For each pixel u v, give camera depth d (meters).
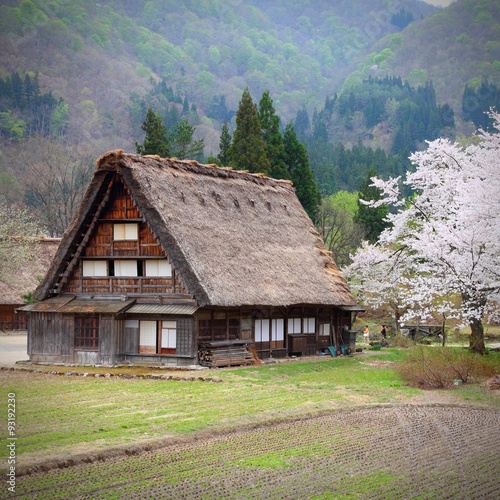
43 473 14.59
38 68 132.25
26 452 15.69
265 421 19.81
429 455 16.67
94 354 33.19
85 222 34.12
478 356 30.48
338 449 17.12
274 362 34.75
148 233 33.34
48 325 34.34
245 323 34.78
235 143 56.16
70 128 118.44
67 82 133.12
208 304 30.45
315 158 121.12
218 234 34.34
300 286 36.31
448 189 37.16
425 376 27.27
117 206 33.97
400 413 21.73
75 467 15.08
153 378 28.73
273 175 57.72
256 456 16.30
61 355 33.94
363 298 46.31
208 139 137.50
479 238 30.50
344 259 63.53
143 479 14.34
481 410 22.41
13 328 56.25
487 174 32.53
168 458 15.92
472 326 34.59
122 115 130.50
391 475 15.02
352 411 22.06
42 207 77.94
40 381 27.88
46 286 35.00
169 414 20.41
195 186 35.84
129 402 22.48
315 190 59.88
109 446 16.38
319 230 65.69
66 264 35.03
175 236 31.62
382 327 55.44
